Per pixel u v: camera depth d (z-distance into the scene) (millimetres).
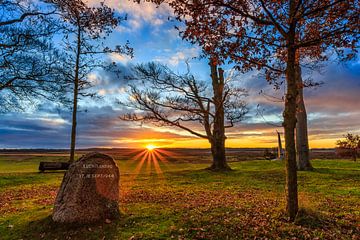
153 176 22438
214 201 11094
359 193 12562
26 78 17562
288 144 8125
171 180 19703
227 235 6895
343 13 7629
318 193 12812
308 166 23297
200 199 11695
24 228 7793
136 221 8133
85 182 8219
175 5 8055
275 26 8289
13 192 15508
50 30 18281
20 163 44906
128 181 19312
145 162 48094
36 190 16125
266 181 18141
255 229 7219
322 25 8914
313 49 9766
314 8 8094
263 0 8109
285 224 7516
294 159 8102
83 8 19531
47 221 8039
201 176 21891
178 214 8773
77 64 21156
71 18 19938
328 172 21516
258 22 8148
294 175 8047
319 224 7445
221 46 8492
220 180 19250
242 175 21969
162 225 7707
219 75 28391
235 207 9602
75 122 21484
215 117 27625
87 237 7035
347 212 8914
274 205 9984
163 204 10508
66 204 8016
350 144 28922
